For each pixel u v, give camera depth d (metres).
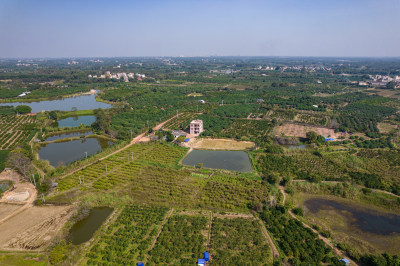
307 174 119.81
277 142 167.88
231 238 80.81
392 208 97.62
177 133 181.88
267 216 90.94
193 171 125.75
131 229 84.69
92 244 78.75
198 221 88.69
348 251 75.56
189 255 74.88
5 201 98.56
